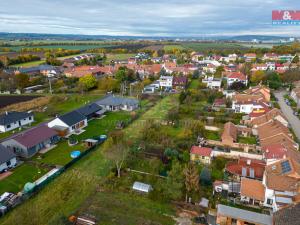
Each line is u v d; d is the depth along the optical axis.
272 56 198.62
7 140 53.41
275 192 37.47
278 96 106.00
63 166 48.56
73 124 66.75
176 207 38.12
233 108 85.56
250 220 33.03
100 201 38.94
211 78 126.44
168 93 108.69
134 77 133.50
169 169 47.97
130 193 40.94
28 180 44.31
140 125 70.88
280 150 48.59
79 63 186.62
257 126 66.44
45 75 143.12
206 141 59.75
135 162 50.09
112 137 55.50
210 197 40.25
